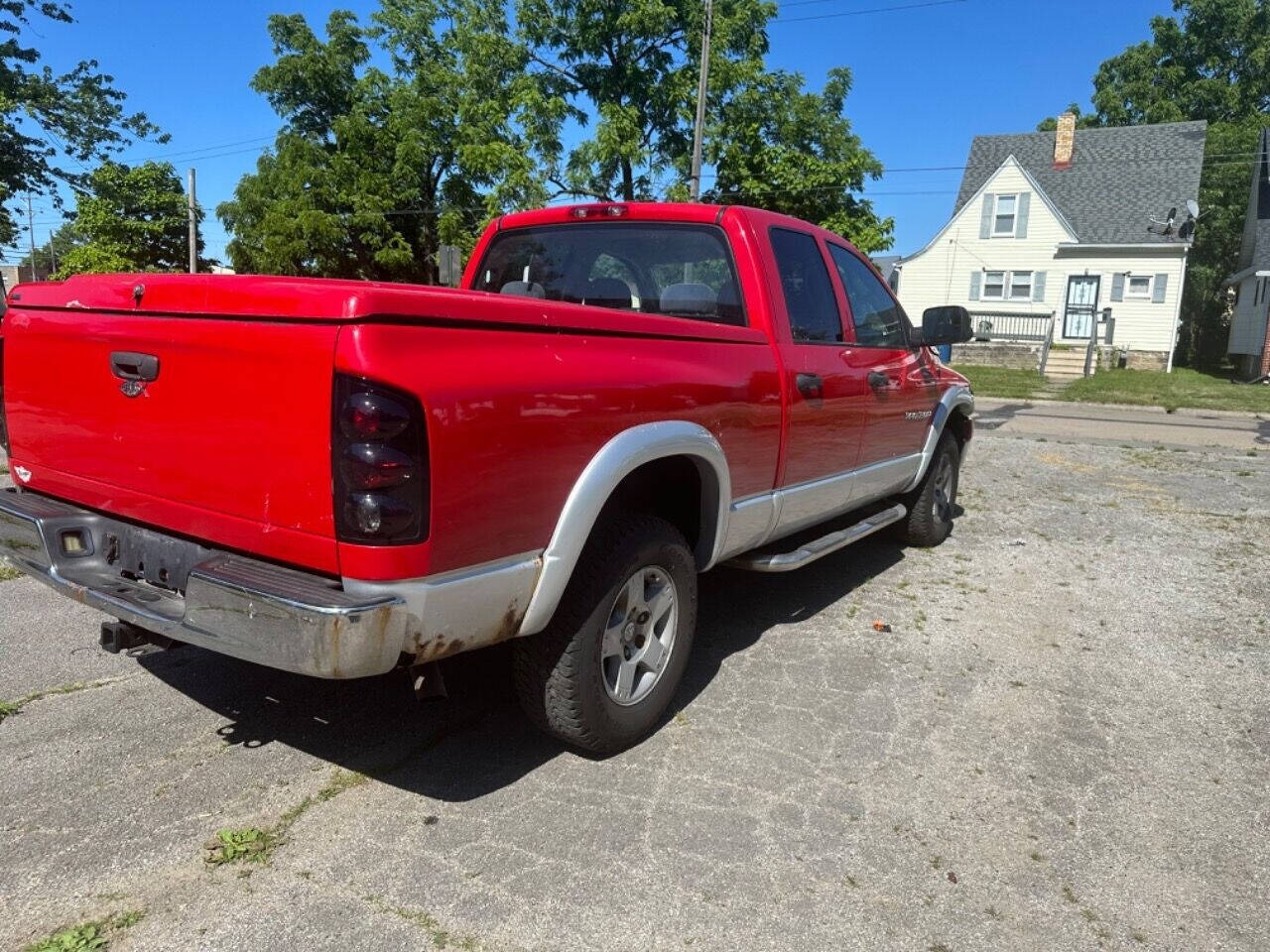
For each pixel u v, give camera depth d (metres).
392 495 2.12
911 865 2.52
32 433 2.99
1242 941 2.26
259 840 2.52
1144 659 4.10
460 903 2.28
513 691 3.57
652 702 3.14
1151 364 28.36
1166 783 3.01
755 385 3.44
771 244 3.82
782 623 4.44
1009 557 5.74
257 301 2.22
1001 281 29.97
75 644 3.85
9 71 24.47
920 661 3.99
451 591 2.29
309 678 3.62
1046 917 2.32
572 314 2.64
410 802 2.75
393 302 2.11
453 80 31.61
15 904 2.22
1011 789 2.94
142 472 2.61
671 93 25.89
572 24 26.48
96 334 2.63
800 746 3.18
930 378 5.26
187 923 2.18
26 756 2.93
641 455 2.79
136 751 3.00
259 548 2.36
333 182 32.53
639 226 4.02
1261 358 24.59
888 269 31.41
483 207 33.12
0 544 2.95
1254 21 40.22
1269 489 8.25
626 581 2.90
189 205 30.95
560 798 2.79
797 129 26.81
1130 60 42.69
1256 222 29.64
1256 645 4.31
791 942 2.19
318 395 2.13
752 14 26.05
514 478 2.40
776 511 3.74
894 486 5.12
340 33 33.88
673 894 2.35
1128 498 7.75
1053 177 31.09
